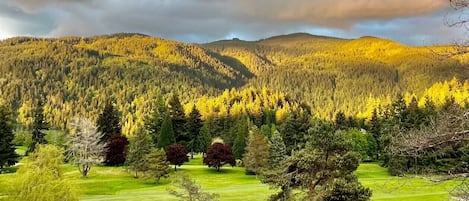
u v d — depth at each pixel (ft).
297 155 65.67
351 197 61.77
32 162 91.97
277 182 66.03
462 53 30.45
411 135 32.19
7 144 201.98
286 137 263.70
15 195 85.81
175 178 88.28
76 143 194.39
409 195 129.18
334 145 65.26
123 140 235.20
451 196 33.06
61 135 256.11
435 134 30.27
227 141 317.42
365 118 479.41
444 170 32.48
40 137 244.01
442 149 31.01
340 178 63.93
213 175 215.72
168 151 223.71
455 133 29.58
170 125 262.67
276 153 212.64
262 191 149.07
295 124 265.54
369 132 286.25
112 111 269.23
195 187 84.74
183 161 224.94
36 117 245.04
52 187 88.43
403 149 31.60
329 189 61.87
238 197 135.13
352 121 384.27
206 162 229.66
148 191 161.07
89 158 194.08
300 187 67.36
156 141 293.43
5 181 86.38
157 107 319.88
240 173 223.51
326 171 65.36
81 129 198.39
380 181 171.42
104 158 217.56
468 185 31.63
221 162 233.55
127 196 140.26
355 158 65.16
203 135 296.71
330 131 66.18
